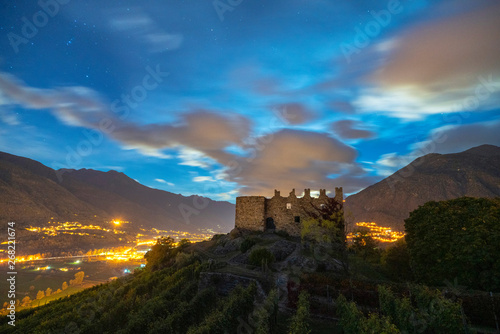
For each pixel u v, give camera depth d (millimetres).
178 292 31125
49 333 26031
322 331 22234
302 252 44312
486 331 19109
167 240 61062
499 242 24844
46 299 117312
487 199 30578
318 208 57906
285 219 59531
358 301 25156
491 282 24281
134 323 21391
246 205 61562
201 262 45125
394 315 21062
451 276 26984
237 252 49719
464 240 26562
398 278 37531
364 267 41406
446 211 30438
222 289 31797
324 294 26531
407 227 34594
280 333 21797
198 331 17719
